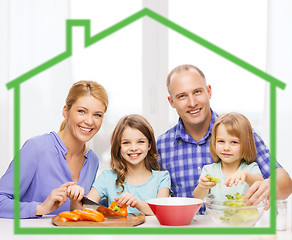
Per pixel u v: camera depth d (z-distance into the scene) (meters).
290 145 1.63
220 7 1.74
